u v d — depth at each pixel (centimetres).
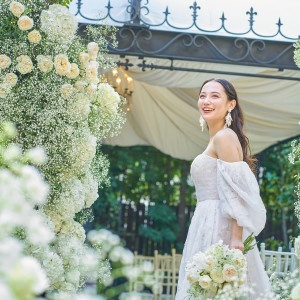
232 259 236
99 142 359
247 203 275
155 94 745
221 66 569
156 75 606
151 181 977
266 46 532
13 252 92
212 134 312
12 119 286
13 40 302
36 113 295
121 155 948
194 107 754
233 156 287
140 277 141
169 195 976
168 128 802
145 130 801
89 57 317
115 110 328
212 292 254
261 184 970
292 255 412
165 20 498
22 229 225
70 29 302
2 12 302
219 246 241
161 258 645
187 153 836
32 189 125
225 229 281
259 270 282
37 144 285
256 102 675
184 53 523
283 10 537
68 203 289
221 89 309
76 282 265
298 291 166
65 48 305
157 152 920
